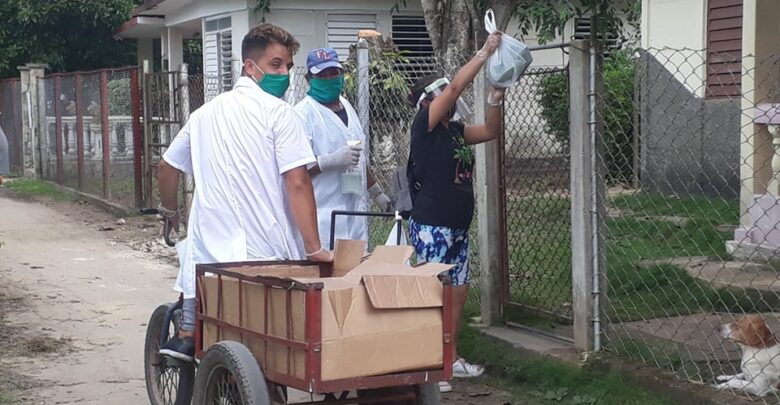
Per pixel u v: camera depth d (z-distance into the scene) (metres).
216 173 4.79
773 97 8.27
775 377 5.02
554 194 6.91
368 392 4.62
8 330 7.63
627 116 8.48
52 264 10.62
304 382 3.95
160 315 5.42
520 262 7.29
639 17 15.03
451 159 5.63
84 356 6.93
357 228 6.08
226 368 4.31
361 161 6.04
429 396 4.48
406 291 4.10
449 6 9.25
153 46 26.12
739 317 6.36
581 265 5.87
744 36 8.53
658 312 6.77
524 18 10.29
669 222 8.64
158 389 5.52
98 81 15.54
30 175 20.33
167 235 5.46
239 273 4.38
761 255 7.86
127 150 14.47
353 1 16.78
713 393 5.07
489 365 6.25
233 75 10.99
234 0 16.75
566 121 6.61
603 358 5.74
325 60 5.95
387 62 9.20
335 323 3.95
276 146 4.73
